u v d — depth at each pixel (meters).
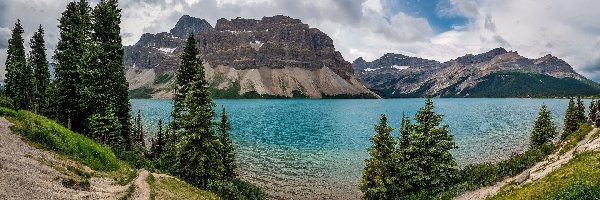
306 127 149.62
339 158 79.31
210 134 43.16
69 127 54.88
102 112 52.66
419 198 40.00
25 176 24.70
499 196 32.00
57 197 23.58
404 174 40.97
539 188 26.45
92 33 56.38
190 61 51.91
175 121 50.50
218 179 43.75
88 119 52.84
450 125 150.25
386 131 41.03
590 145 34.62
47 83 79.56
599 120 49.22
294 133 126.81
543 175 33.81
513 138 107.81
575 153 35.72
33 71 79.81
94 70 53.16
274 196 51.88
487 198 33.75
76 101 55.12
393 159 40.97
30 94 79.31
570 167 28.34
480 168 47.41
